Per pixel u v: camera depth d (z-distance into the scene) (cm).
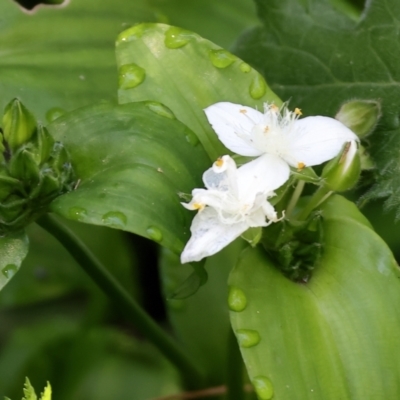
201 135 18
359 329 17
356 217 18
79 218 17
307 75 20
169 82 18
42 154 17
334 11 20
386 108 19
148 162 17
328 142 17
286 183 17
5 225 17
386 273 17
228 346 19
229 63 18
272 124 17
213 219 17
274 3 20
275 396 17
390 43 20
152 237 17
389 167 19
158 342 20
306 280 17
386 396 17
